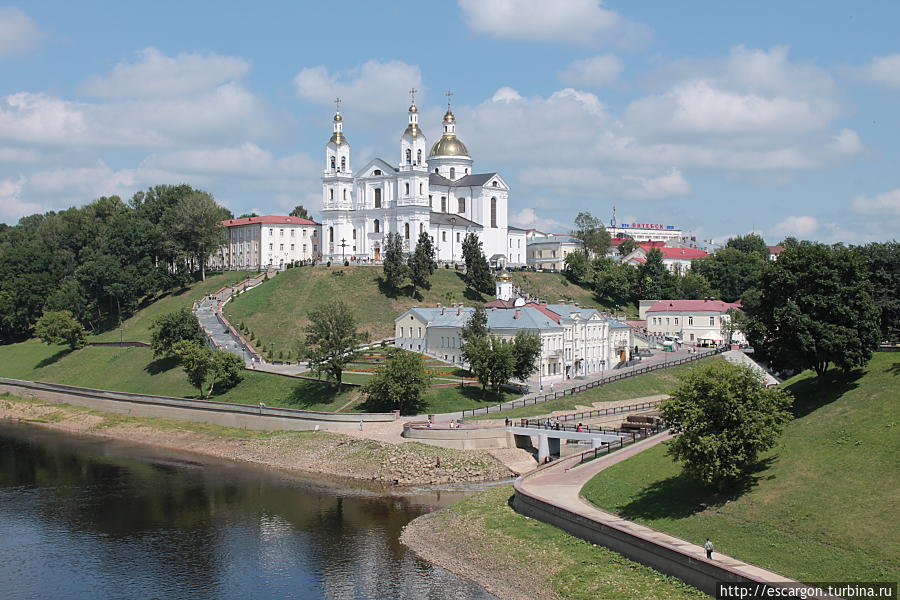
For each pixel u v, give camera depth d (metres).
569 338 176.12
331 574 82.38
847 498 74.50
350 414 140.12
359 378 161.38
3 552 90.19
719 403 81.19
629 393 157.12
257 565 85.31
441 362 173.25
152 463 132.38
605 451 110.12
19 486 117.44
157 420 162.50
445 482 118.00
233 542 92.31
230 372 167.00
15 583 81.69
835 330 98.25
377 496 110.75
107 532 96.50
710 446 79.56
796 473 81.81
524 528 88.88
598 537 81.38
